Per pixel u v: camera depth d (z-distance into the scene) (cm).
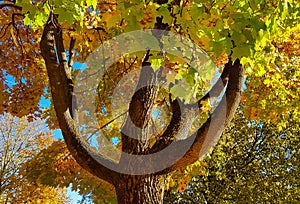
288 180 1496
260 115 735
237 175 1549
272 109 725
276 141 1570
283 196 1450
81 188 768
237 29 321
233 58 325
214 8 351
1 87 665
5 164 1719
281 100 726
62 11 336
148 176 381
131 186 377
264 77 707
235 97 390
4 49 666
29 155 1798
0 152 1753
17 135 1788
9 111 678
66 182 766
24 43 672
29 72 678
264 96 716
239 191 1484
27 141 1809
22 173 786
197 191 1468
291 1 365
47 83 690
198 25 353
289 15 388
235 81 395
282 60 686
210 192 1494
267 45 428
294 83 729
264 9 339
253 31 321
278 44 673
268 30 332
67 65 434
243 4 339
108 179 385
